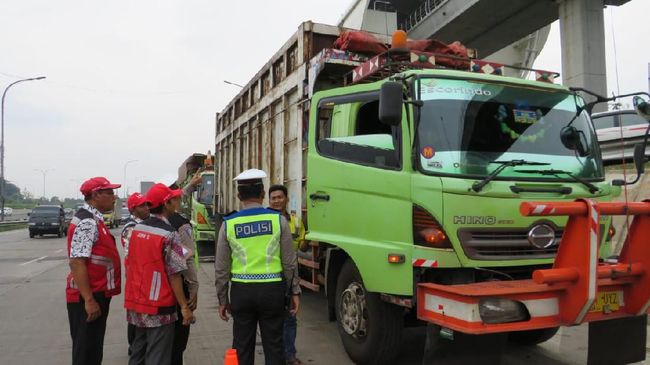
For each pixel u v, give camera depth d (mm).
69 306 3992
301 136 6184
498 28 27641
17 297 9211
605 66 22250
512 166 4141
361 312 4734
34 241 25438
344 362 5094
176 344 4336
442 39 29391
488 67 5090
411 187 3973
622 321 4004
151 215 4023
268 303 3770
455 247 3805
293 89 6586
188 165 18922
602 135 11914
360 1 17984
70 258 3816
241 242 3844
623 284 3742
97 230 3943
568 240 3479
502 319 3430
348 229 4785
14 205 102938
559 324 3551
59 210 29672
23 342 6090
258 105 8375
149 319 3756
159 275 3775
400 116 3916
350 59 5715
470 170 4055
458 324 3428
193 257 4422
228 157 11445
